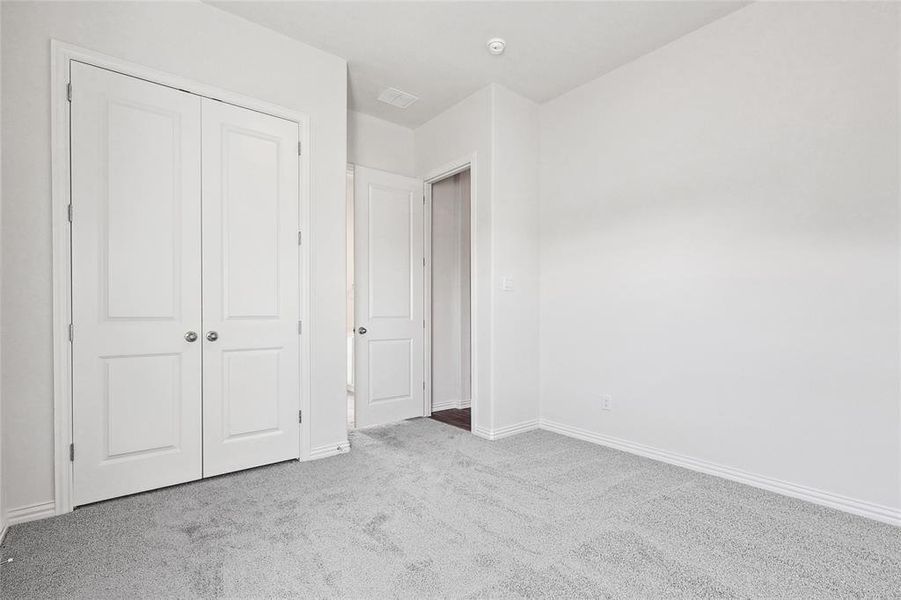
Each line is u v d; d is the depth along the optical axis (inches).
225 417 104.3
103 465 89.7
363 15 104.8
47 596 61.5
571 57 122.4
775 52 96.8
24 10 82.2
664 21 106.7
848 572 67.4
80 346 87.0
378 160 161.5
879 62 83.8
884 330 83.4
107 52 90.0
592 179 134.0
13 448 80.7
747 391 100.6
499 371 137.4
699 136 109.3
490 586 63.7
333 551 72.6
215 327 102.7
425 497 93.4
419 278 167.5
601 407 130.6
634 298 122.6
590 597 61.4
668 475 106.1
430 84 137.5
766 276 97.9
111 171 90.2
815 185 91.4
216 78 102.7
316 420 117.5
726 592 62.6
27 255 81.8
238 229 105.8
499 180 137.9
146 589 62.9
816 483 90.9
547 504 90.2
